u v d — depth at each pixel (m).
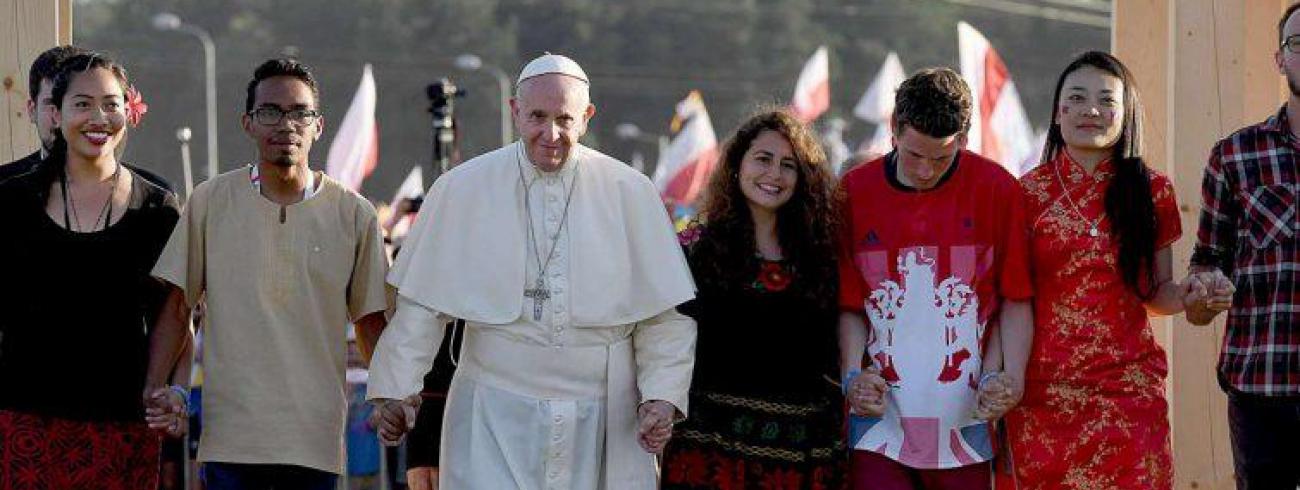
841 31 120.25
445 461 12.04
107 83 12.23
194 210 12.41
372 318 12.83
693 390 12.32
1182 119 14.49
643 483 12.04
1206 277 12.14
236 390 12.28
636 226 12.02
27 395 12.11
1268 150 12.74
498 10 119.75
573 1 119.06
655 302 11.88
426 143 110.12
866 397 12.12
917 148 11.98
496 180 11.98
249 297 12.33
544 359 11.82
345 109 112.62
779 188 12.18
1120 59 15.95
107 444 12.26
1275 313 12.66
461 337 12.71
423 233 12.01
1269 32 15.84
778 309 12.17
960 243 12.34
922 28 118.94
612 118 117.75
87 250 12.20
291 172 12.37
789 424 12.18
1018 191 12.48
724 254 12.17
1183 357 14.54
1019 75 112.75
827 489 12.36
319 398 12.44
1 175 12.88
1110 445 12.52
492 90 113.31
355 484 19.70
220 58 110.38
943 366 12.32
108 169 12.37
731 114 117.00
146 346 12.49
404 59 113.81
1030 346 12.55
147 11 112.12
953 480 12.40
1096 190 12.64
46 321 12.12
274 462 12.26
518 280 11.80
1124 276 12.58
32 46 13.80
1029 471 12.73
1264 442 12.83
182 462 16.97
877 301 12.43
